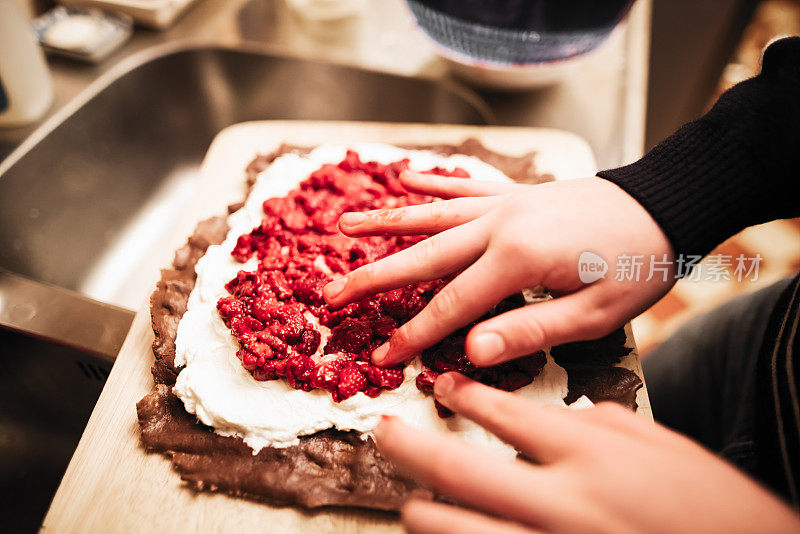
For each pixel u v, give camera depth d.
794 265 0.84
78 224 0.55
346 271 0.42
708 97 0.81
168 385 0.39
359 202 0.45
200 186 0.49
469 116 0.56
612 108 0.57
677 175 0.35
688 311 0.80
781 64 0.35
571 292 0.34
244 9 0.63
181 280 0.43
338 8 0.62
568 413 0.29
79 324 0.42
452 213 0.37
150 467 0.37
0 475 0.45
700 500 0.24
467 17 0.52
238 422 0.37
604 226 0.34
